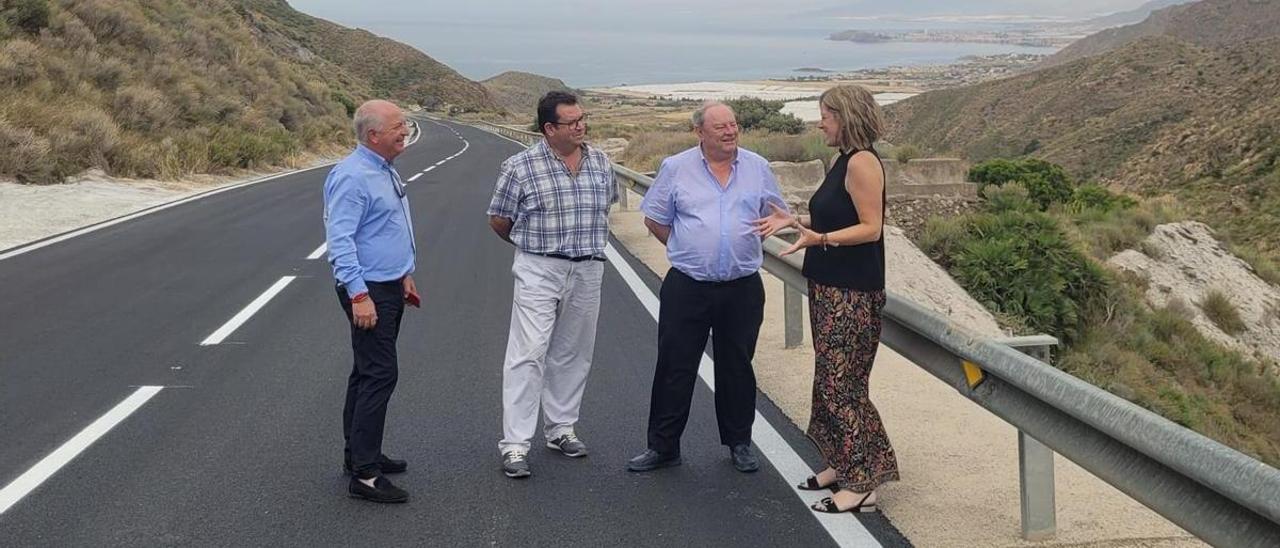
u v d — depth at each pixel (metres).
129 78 29.44
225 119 32.81
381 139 5.18
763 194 5.45
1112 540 4.55
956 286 16.23
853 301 4.90
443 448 6.06
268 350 8.43
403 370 7.88
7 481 5.43
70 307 10.12
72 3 31.47
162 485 5.39
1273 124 53.38
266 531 4.81
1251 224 45.62
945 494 5.19
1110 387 13.70
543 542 4.70
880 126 4.79
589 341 5.93
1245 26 195.62
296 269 12.48
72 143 22.11
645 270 12.49
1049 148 87.62
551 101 5.53
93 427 6.36
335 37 137.00
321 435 6.26
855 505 5.00
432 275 12.37
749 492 5.31
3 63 24.39
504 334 9.16
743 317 5.52
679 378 5.55
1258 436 15.61
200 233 15.62
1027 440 4.54
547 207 5.58
